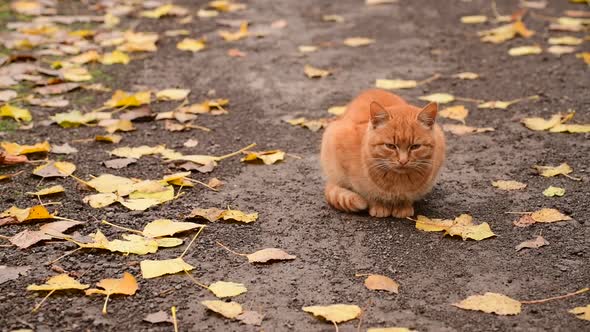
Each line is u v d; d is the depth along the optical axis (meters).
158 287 5.17
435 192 6.68
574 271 5.37
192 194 6.62
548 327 4.71
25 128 7.98
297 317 4.84
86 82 9.39
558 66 9.84
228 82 9.51
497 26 11.50
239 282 5.24
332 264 5.49
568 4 12.52
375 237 5.89
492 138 7.83
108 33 11.13
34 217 5.98
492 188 6.72
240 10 12.55
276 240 5.84
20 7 12.10
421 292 5.13
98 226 6.00
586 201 6.42
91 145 7.66
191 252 5.64
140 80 9.54
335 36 11.22
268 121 8.37
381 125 5.99
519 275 5.33
